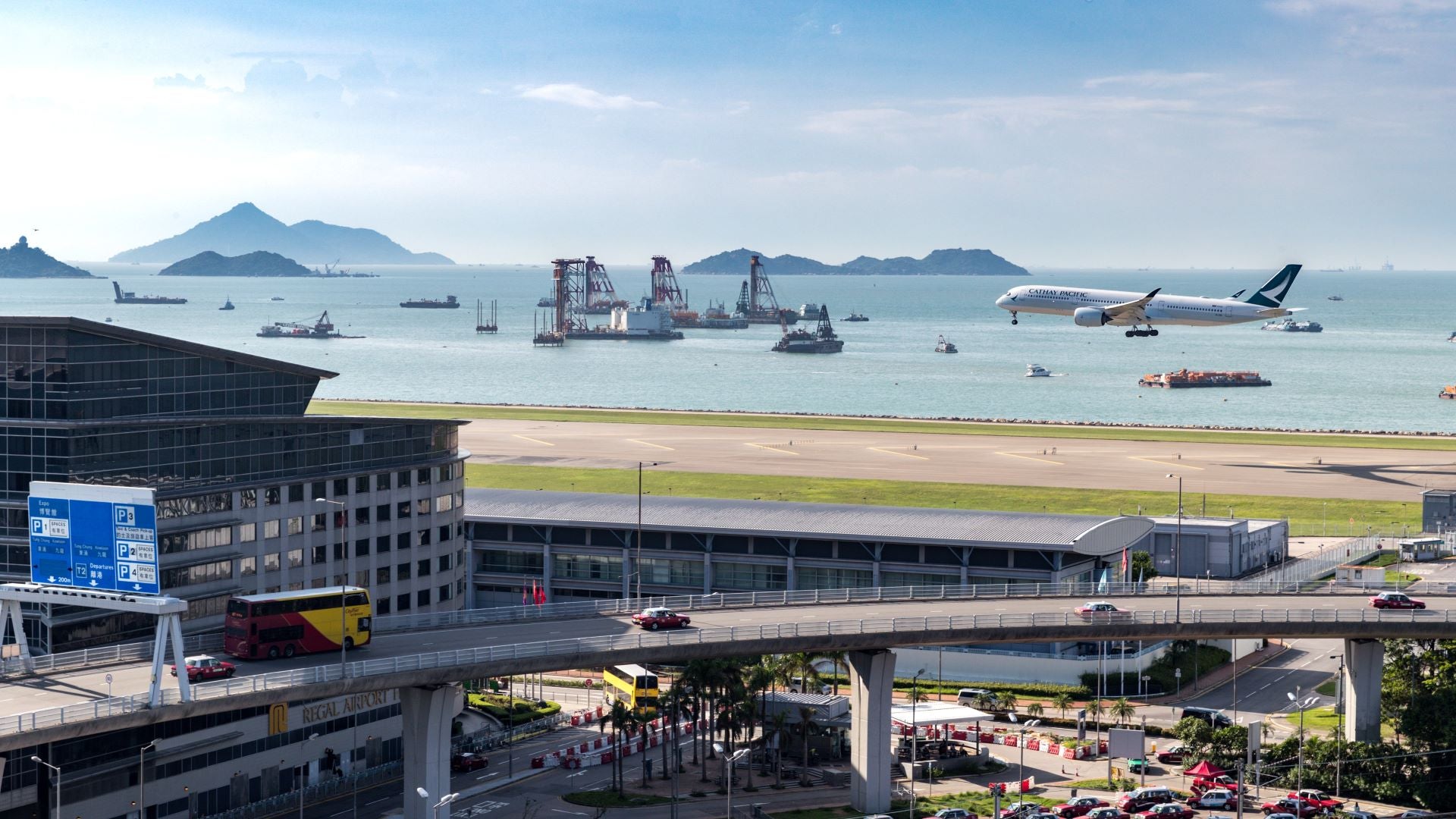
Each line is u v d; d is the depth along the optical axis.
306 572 169.00
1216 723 167.38
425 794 115.00
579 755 156.25
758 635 141.50
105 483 146.25
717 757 159.25
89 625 143.75
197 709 113.62
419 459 185.62
